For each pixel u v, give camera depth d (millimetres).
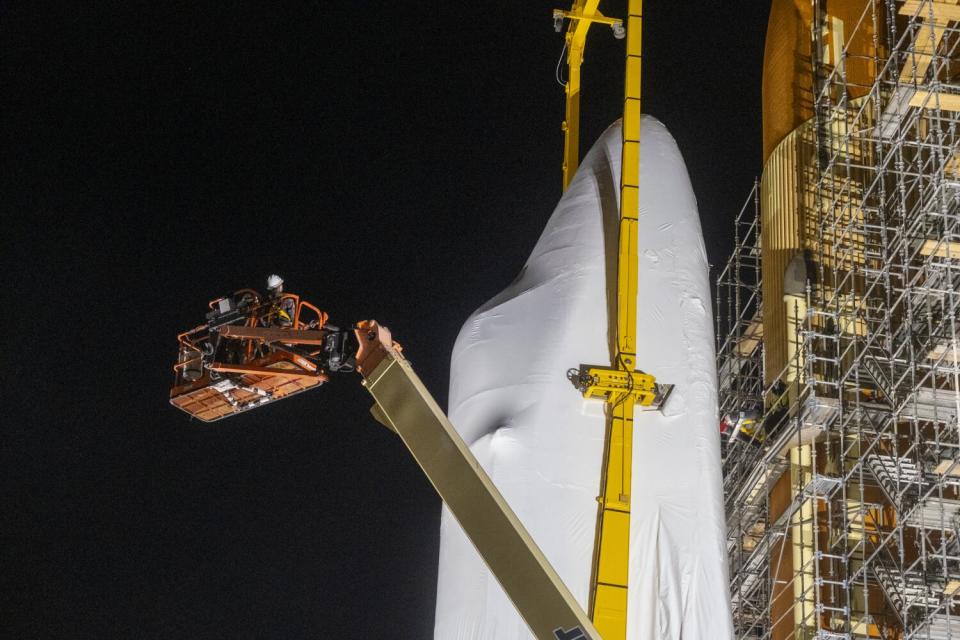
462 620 24797
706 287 29031
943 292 30859
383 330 25203
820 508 35812
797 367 36188
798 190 40062
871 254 36594
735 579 40688
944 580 29922
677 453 26062
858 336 36344
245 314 27703
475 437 26422
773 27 43656
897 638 33312
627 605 24594
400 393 24234
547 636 21047
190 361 28000
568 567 24703
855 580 33656
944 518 31172
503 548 21812
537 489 25422
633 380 26016
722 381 46312
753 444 39094
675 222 29500
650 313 27828
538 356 27062
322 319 27312
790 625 36156
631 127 29172
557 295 28000
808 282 36500
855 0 41906
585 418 26141
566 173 39094
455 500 22594
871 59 40625
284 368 26969
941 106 32812
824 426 35031
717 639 24500
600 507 25094
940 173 31547
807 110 41312
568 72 40469
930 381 33625
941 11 33781
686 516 25438
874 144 39375
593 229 29141
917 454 30922
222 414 28953
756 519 41281
